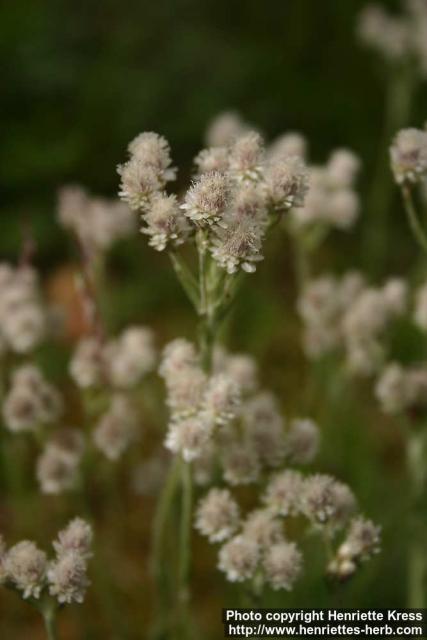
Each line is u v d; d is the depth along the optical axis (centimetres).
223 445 32
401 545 38
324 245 57
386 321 36
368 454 39
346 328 36
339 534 33
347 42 63
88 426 36
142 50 60
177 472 33
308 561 35
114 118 56
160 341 49
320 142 59
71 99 58
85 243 35
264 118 58
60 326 37
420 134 32
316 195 37
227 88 58
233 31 63
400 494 39
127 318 51
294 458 32
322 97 59
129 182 30
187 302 52
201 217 29
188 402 31
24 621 38
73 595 29
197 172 31
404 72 52
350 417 40
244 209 30
